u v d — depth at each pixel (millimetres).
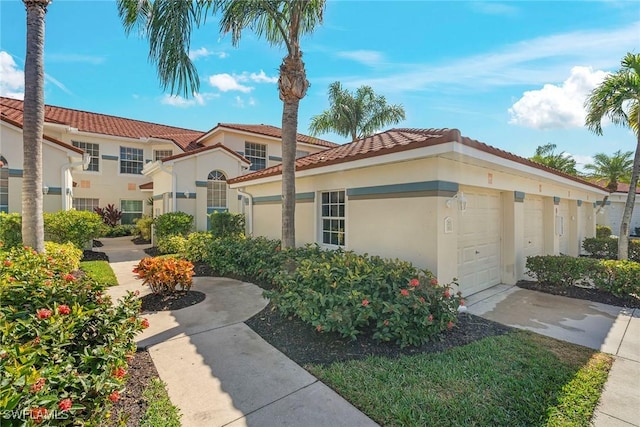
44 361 2449
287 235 8078
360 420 3021
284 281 5691
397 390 3441
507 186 8125
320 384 3631
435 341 4695
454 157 5945
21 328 2744
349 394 3398
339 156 7922
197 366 4039
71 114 21094
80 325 3066
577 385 3604
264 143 20969
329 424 2969
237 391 3504
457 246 6895
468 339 4875
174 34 6582
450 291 6242
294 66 7770
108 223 19406
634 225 22219
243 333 5090
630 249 13070
